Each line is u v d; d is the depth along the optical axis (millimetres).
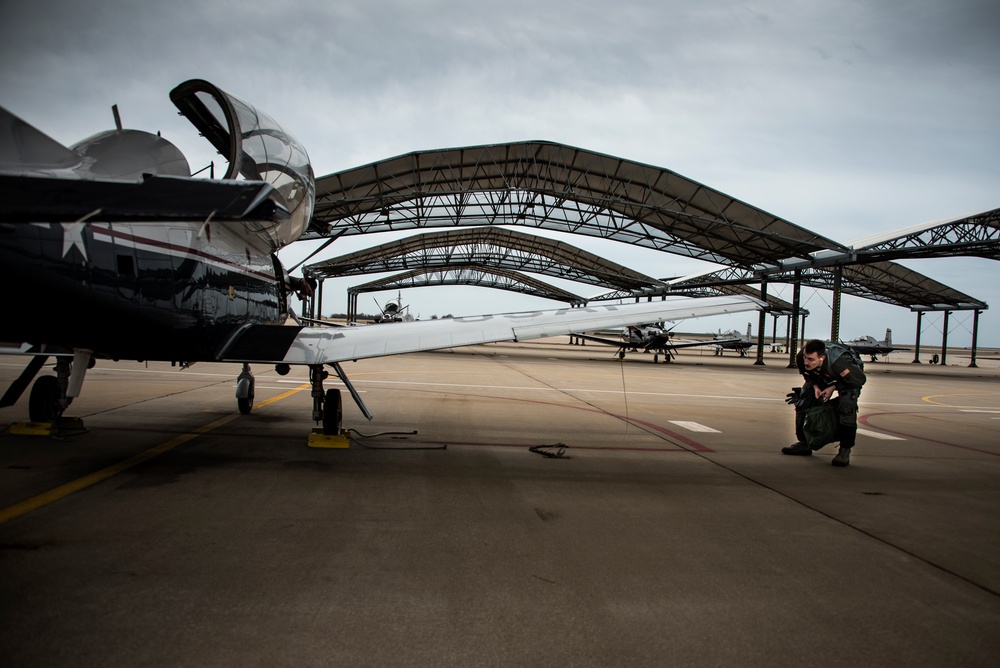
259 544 2660
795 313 28656
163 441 4984
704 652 1855
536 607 2135
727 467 4965
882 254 22906
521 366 20625
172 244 3891
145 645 1744
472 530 3006
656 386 14039
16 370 10500
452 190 23312
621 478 4387
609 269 41250
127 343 3906
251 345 4445
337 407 5117
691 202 22125
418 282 62844
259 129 4355
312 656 1729
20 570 2260
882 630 2061
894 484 4531
